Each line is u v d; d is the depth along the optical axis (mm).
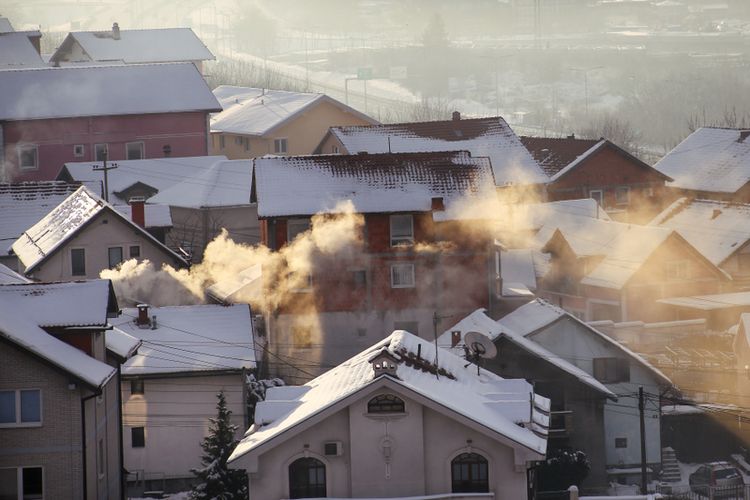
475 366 115625
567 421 141125
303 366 166250
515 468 98312
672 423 155375
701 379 167250
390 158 173500
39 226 190750
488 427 97500
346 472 98750
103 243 176000
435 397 98312
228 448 116625
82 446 103188
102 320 106188
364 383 98312
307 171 171375
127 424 137875
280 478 98500
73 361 103688
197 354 140875
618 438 148500
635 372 149000
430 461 98562
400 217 167500
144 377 137375
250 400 144750
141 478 137875
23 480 102812
